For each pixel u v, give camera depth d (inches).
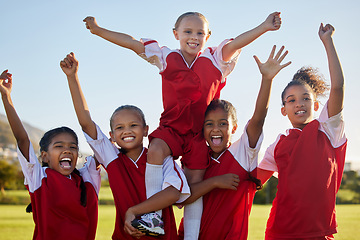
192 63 184.2
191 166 169.5
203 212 168.6
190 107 173.0
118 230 162.9
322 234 168.4
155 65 188.7
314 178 170.6
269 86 158.1
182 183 158.2
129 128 167.9
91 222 169.5
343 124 176.6
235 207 167.3
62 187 165.0
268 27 168.7
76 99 168.6
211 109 172.9
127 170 169.2
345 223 690.8
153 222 152.3
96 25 191.2
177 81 177.3
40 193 164.9
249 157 169.3
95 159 180.7
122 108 172.9
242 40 174.9
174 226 164.9
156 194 156.9
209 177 171.0
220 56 180.5
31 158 166.9
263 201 1732.3
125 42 188.9
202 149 171.0
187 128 172.1
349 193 1769.2
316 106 203.9
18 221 826.8
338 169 178.2
